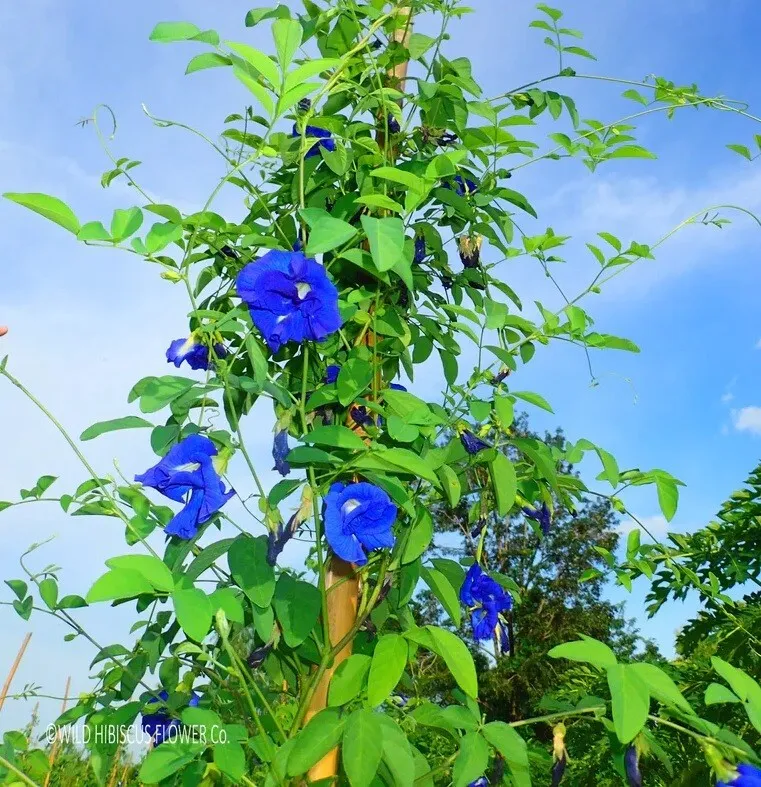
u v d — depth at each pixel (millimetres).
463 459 2141
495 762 1857
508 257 2514
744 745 1575
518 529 14320
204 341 1921
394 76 2379
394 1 2344
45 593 2205
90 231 1484
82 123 1867
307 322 1756
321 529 1874
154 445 1881
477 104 2340
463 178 2391
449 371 2486
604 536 16844
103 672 2379
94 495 2115
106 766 2143
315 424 2018
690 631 3941
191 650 1667
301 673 2008
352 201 2064
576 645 1479
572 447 2229
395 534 1974
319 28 2328
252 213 2316
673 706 1601
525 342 2299
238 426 1754
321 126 1992
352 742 1480
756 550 3879
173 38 1595
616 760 1823
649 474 2219
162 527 2109
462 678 1515
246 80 1523
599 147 2557
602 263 2408
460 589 2182
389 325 2098
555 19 2537
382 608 2105
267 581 1662
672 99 2629
